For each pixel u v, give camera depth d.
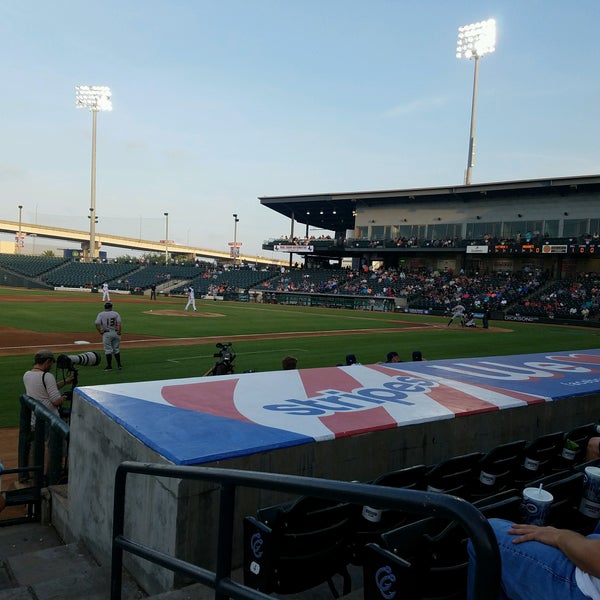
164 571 2.98
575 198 42.78
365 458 3.71
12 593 3.16
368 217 53.66
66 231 98.31
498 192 45.25
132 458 3.39
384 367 6.71
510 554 1.99
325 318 32.72
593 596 1.74
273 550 2.66
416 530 2.60
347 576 3.10
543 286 43.56
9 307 30.89
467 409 4.52
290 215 60.75
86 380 11.34
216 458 2.99
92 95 62.41
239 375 5.70
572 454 4.54
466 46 44.72
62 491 4.81
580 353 9.89
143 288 58.69
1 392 10.09
